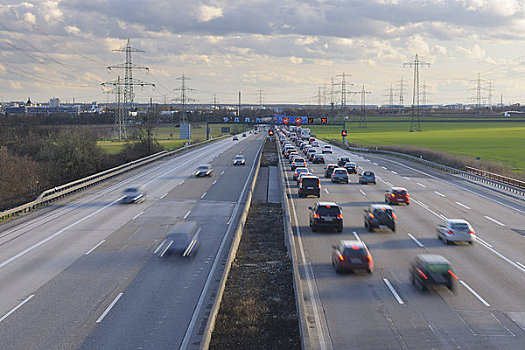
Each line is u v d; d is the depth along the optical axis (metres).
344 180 58.94
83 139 68.31
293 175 65.06
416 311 18.44
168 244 26.45
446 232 29.22
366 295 20.27
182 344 15.85
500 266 24.61
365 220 34.25
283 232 32.88
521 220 36.91
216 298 18.56
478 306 18.92
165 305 19.36
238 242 29.47
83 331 16.86
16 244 29.73
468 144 124.12
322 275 23.14
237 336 16.12
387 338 16.06
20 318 18.08
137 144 93.56
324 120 122.81
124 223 35.56
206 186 54.97
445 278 20.50
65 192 47.72
